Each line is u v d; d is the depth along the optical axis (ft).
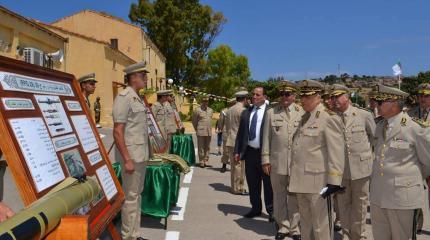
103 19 120.47
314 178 14.94
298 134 15.56
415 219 13.47
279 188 19.81
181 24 168.45
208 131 41.45
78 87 12.96
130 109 16.51
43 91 10.23
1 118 7.86
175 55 169.89
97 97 83.87
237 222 22.45
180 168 22.57
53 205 7.08
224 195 29.07
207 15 177.06
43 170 8.63
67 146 10.39
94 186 9.43
